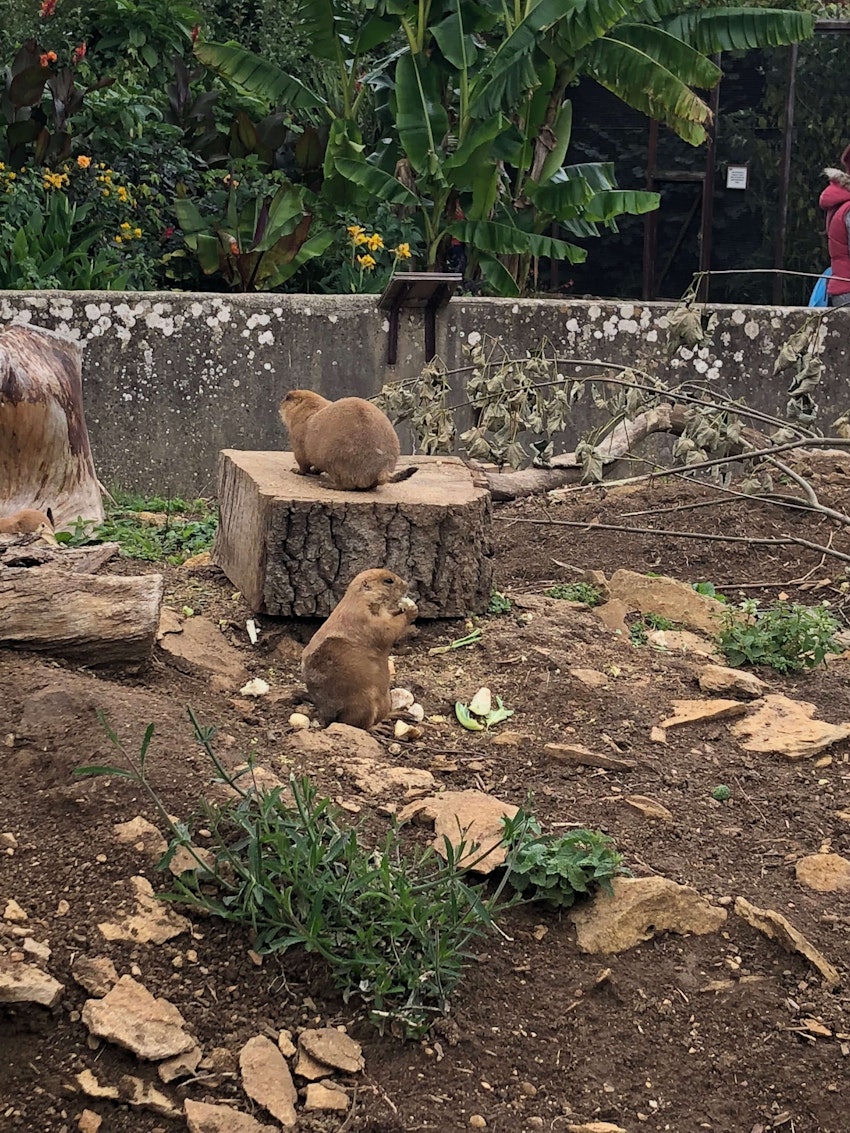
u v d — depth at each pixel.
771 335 6.28
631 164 9.43
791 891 3.49
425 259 7.85
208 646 4.20
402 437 6.19
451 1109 3.10
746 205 9.36
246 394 6.12
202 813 3.40
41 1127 3.01
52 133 7.25
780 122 9.16
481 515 4.43
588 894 3.39
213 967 3.21
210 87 9.02
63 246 6.66
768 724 4.02
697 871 3.52
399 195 7.24
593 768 3.81
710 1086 3.17
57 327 5.98
